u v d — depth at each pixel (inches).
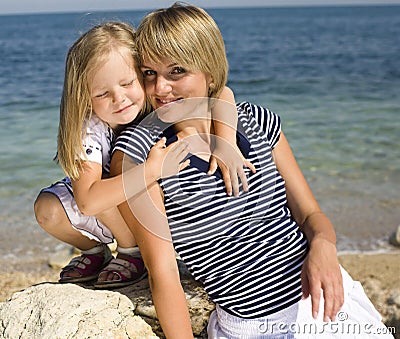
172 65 95.3
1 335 99.3
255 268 96.8
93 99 98.6
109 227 109.7
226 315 98.6
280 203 102.7
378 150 367.2
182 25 93.7
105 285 111.2
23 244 235.9
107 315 97.8
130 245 113.2
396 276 198.2
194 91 97.8
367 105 530.3
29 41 1537.9
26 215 267.3
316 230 103.3
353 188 298.0
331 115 484.7
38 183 314.7
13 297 105.0
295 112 506.6
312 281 94.7
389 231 244.1
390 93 600.7
